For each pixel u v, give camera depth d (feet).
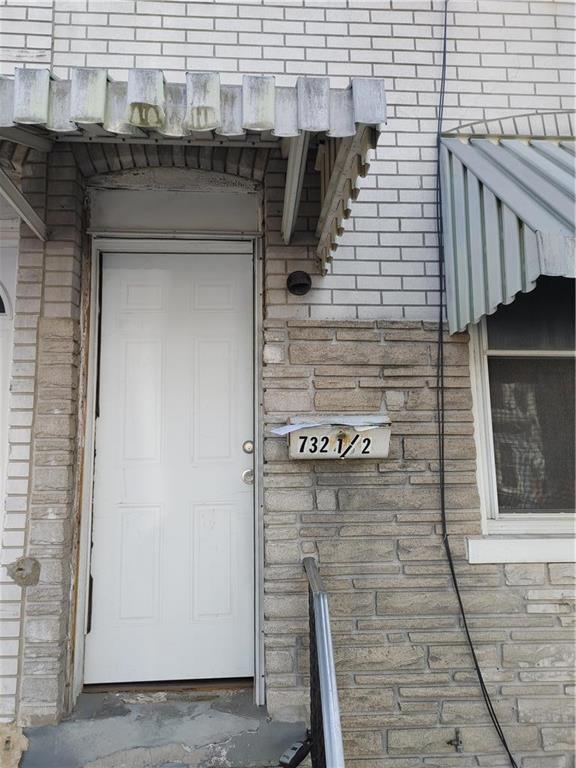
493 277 7.91
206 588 9.56
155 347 10.00
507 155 9.18
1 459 8.95
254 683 9.16
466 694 8.66
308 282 9.22
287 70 9.73
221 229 9.94
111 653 9.29
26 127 6.94
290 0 9.89
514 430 9.50
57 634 8.38
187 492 9.73
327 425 8.60
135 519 9.60
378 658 8.64
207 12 9.71
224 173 9.86
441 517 9.02
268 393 9.09
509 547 8.95
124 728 8.18
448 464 9.16
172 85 5.83
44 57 9.29
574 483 9.48
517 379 9.62
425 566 8.89
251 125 5.74
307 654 8.58
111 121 5.69
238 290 10.21
